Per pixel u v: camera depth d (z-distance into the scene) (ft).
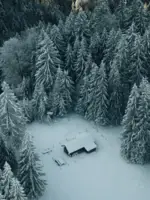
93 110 178.19
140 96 143.74
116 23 211.20
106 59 186.19
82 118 187.93
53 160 160.25
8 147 140.15
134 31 191.31
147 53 177.88
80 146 162.91
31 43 211.00
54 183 148.05
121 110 175.73
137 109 144.97
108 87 172.65
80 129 179.93
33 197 130.62
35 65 196.54
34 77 198.90
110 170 154.81
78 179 150.41
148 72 179.83
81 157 162.20
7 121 150.00
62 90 180.96
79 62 186.60
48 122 183.42
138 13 202.28
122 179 150.20
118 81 167.02
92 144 164.55
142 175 151.84
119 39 181.06
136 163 156.97
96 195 143.13
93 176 152.05
